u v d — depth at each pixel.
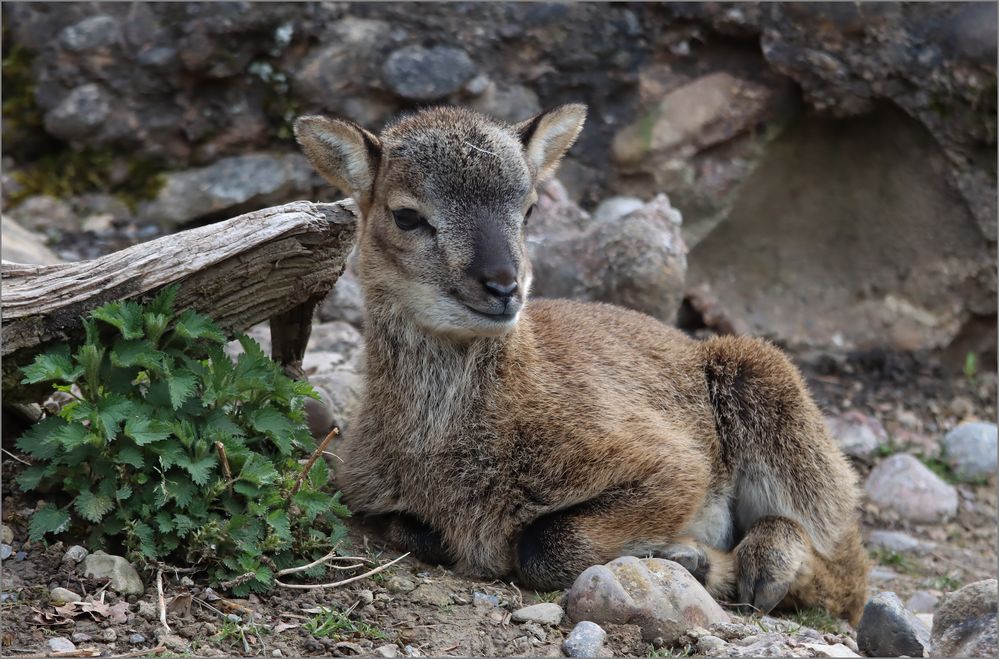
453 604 9.61
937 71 18.52
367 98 19.11
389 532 10.88
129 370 9.62
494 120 11.16
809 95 18.81
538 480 10.45
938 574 14.17
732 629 9.37
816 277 19.72
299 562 9.62
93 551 9.25
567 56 19.39
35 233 17.95
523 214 10.63
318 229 10.44
